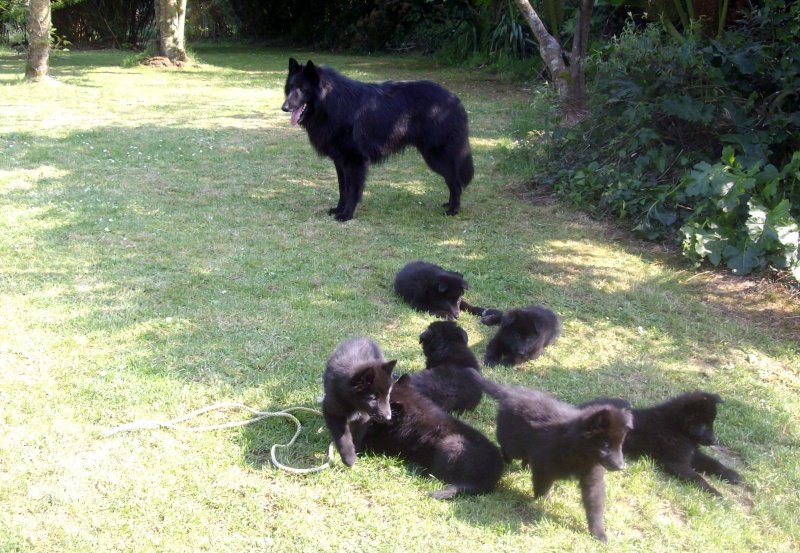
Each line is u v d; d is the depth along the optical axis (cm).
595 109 474
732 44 455
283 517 253
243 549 237
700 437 276
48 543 234
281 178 485
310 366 309
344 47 1391
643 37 498
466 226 430
